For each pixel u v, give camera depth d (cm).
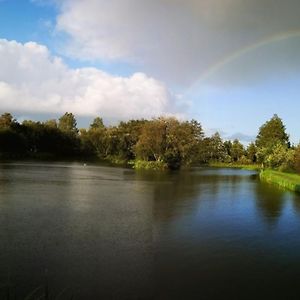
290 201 4541
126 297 1623
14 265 1930
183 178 7719
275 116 14650
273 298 1673
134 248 2298
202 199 4544
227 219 3322
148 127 12075
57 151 16662
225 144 17500
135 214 3388
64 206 3631
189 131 12812
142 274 1878
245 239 2631
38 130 16075
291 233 2850
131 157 14562
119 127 17588
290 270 2022
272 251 2361
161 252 2247
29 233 2542
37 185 5288
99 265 1975
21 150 14588
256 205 4169
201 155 14475
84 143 17325
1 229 2628
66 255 2108
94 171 8862
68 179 6438
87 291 1661
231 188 5938
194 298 1648
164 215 3409
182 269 1983
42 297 1580
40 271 1862
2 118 15475
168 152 11675
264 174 8781
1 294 1598
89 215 3244
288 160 9406
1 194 4262
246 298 1667
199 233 2764
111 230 2727
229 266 2056
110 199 4259
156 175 8356
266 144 12850
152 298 1630
